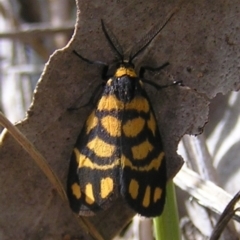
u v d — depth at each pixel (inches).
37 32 5.0
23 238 3.7
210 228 3.9
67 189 3.5
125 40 3.5
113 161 3.5
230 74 3.5
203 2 3.4
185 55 3.5
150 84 3.6
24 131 3.5
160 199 3.5
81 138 3.5
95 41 3.5
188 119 3.6
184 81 3.6
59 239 3.7
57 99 3.5
